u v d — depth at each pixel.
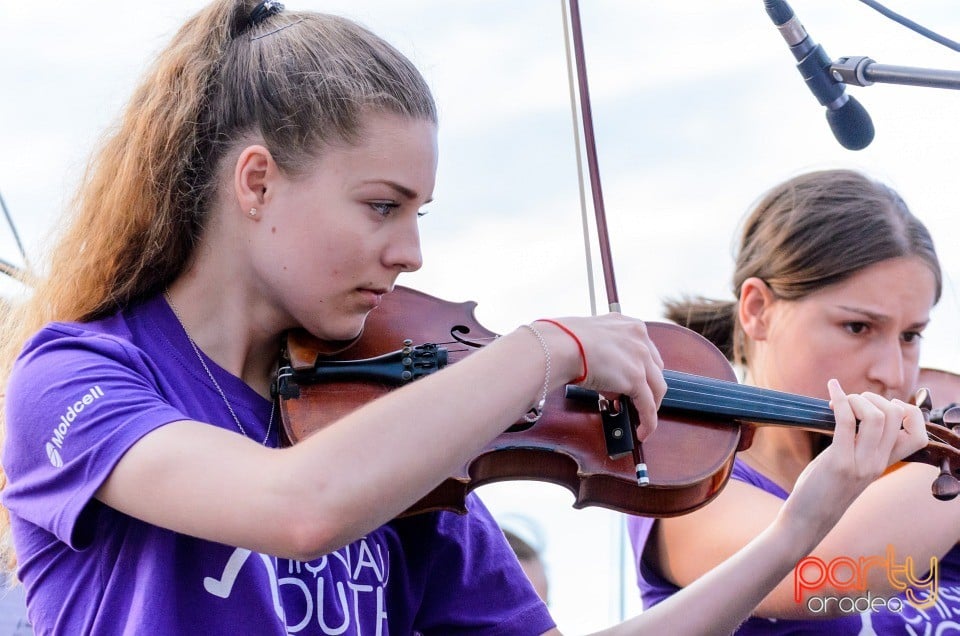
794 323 6.37
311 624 4.03
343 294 4.19
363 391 4.45
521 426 4.71
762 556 4.70
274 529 3.31
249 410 4.27
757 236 6.63
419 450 3.38
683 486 4.76
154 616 3.65
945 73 5.68
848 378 6.30
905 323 6.32
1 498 3.90
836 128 6.35
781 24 6.07
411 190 4.16
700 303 6.99
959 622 5.71
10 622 5.83
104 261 4.25
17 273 4.66
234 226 4.21
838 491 4.74
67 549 3.82
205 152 4.23
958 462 5.40
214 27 4.44
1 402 4.30
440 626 4.77
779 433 6.26
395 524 4.67
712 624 4.63
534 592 4.94
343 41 4.29
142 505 3.48
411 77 4.28
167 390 4.05
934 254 6.46
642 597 6.08
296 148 4.08
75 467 3.59
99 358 3.84
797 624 5.60
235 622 3.80
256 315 4.34
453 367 3.66
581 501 4.78
